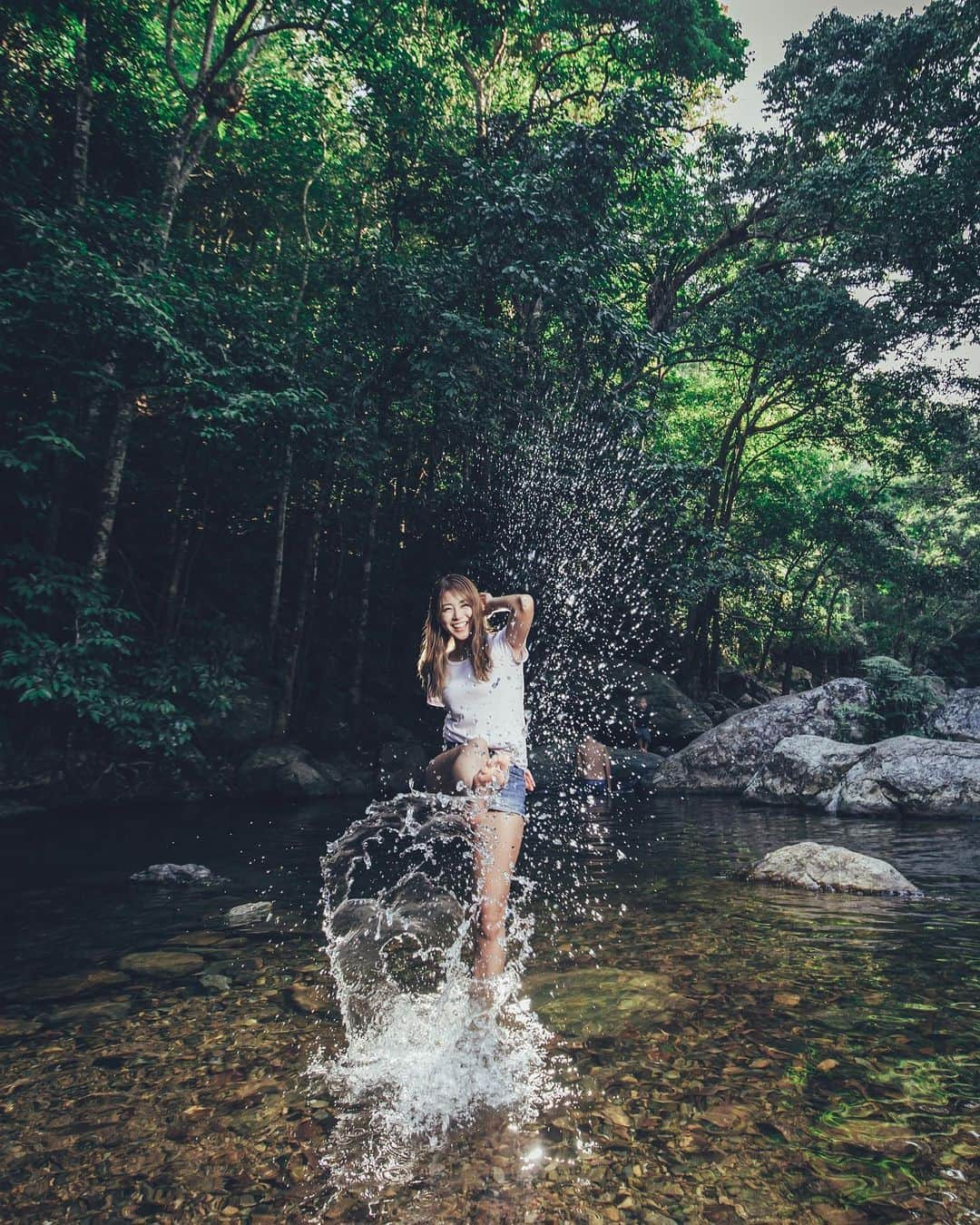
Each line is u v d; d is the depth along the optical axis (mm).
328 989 2709
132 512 11883
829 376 18328
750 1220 1383
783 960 2893
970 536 29203
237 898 4199
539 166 11711
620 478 12773
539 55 14695
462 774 2434
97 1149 1668
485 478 13305
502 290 12445
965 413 18875
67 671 7129
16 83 9258
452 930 3492
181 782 9336
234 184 13000
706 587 13266
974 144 13758
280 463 10328
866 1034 2184
